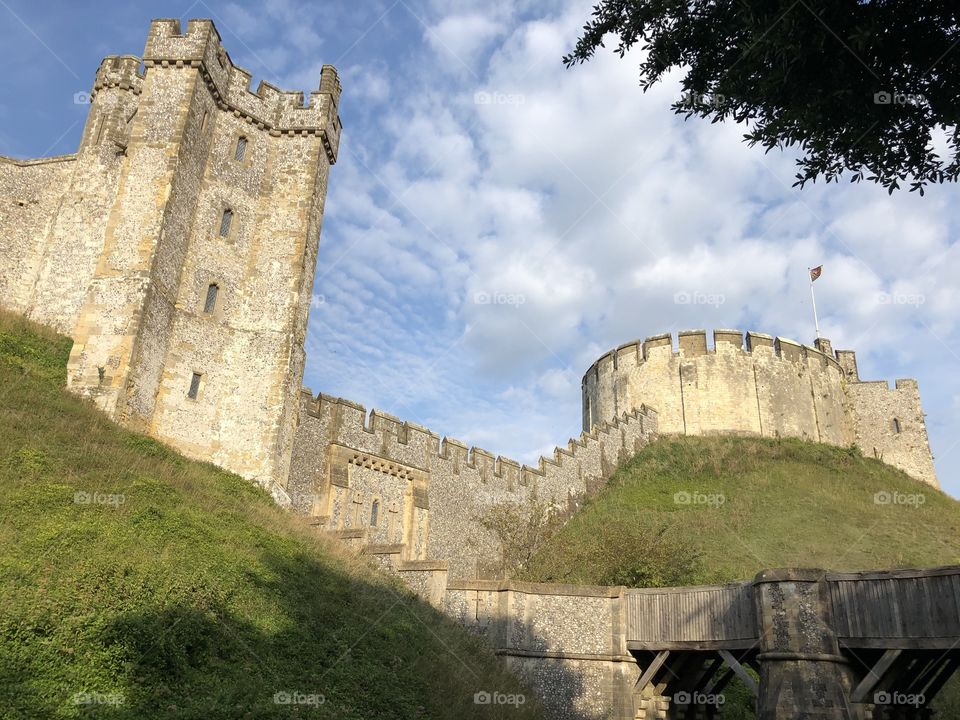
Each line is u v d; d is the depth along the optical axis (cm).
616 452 4297
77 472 1664
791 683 1580
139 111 2639
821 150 974
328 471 2689
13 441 1689
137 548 1402
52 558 1250
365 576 1891
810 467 4138
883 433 5106
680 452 4366
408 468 2953
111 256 2422
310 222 2888
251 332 2697
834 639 1600
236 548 1623
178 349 2508
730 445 4434
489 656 1833
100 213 2706
